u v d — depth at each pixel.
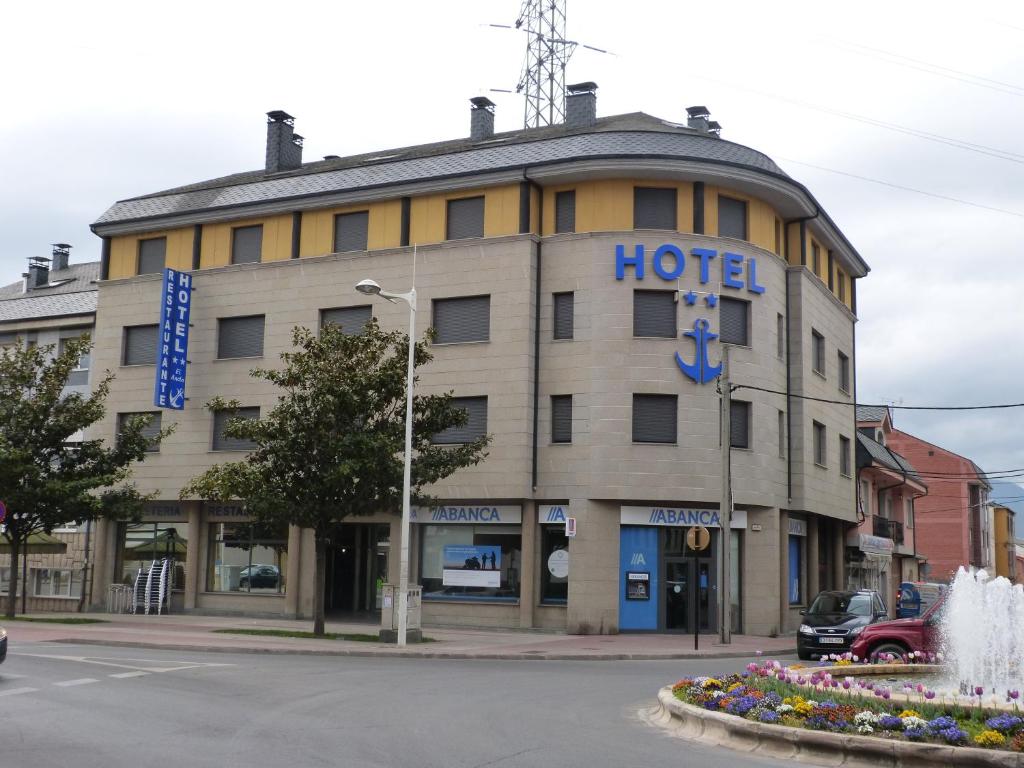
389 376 25.42
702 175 30.27
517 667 19.84
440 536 31.33
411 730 11.19
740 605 30.47
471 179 31.09
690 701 12.30
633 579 29.28
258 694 14.08
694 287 29.91
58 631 25.20
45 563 37.75
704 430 29.45
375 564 32.47
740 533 30.81
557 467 29.56
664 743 10.80
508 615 29.97
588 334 29.62
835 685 12.68
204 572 34.44
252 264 34.16
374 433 25.25
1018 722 9.98
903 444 72.25
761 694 11.89
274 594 33.41
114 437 35.62
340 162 39.09
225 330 34.72
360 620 32.03
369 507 25.78
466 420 26.62
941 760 9.07
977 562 72.69
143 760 9.09
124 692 13.82
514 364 29.95
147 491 34.72
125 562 35.75
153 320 35.84
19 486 29.25
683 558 29.80
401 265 31.88
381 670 18.14
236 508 34.19
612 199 30.28
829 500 36.06
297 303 33.31
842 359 39.91
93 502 29.30
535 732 11.31
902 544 51.91
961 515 70.38
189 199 36.00
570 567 29.02
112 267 37.00
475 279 30.78
